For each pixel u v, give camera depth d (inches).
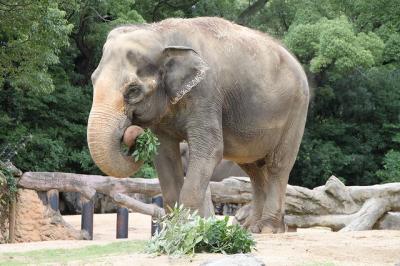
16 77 968.9
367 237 466.9
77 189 613.0
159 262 327.9
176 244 351.3
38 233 599.2
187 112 452.4
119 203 625.3
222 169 831.7
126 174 429.1
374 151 1600.6
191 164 451.5
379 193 650.2
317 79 1499.8
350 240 446.6
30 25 891.4
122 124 424.2
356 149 1553.9
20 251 435.2
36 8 878.4
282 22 1590.8
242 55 480.7
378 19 1263.5
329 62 1266.0
